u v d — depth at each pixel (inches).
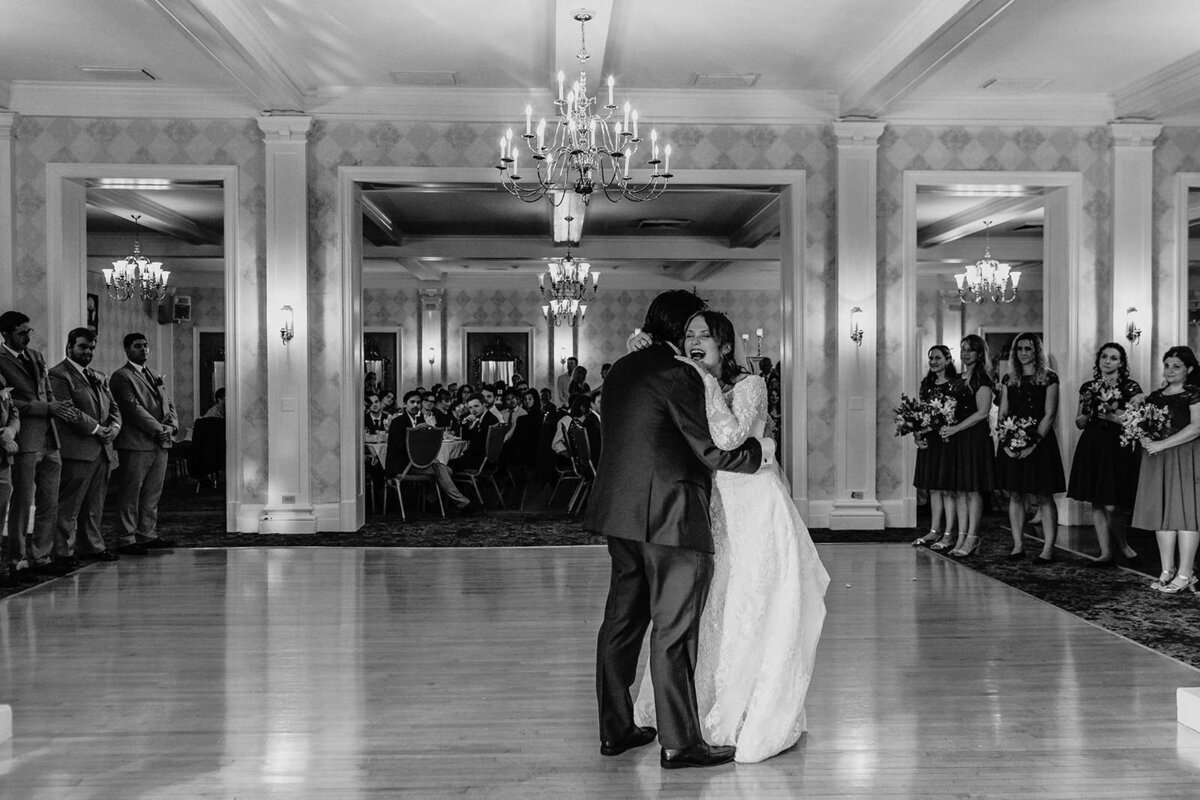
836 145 365.7
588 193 280.8
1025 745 143.8
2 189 349.7
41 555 274.4
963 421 300.2
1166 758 138.6
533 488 514.3
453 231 601.3
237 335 361.1
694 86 358.9
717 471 138.6
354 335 369.1
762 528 140.3
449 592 252.4
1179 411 241.6
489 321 803.4
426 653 194.5
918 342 793.6
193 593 251.1
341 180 362.3
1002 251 635.5
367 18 288.0
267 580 268.4
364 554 310.8
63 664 186.5
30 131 355.3
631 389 134.6
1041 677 177.6
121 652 195.3
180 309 745.0
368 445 424.8
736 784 129.9
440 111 362.6
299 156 355.3
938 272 767.7
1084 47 311.7
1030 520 379.6
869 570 282.4
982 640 203.6
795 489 373.7
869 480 366.6
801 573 142.6
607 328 802.2
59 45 310.0
